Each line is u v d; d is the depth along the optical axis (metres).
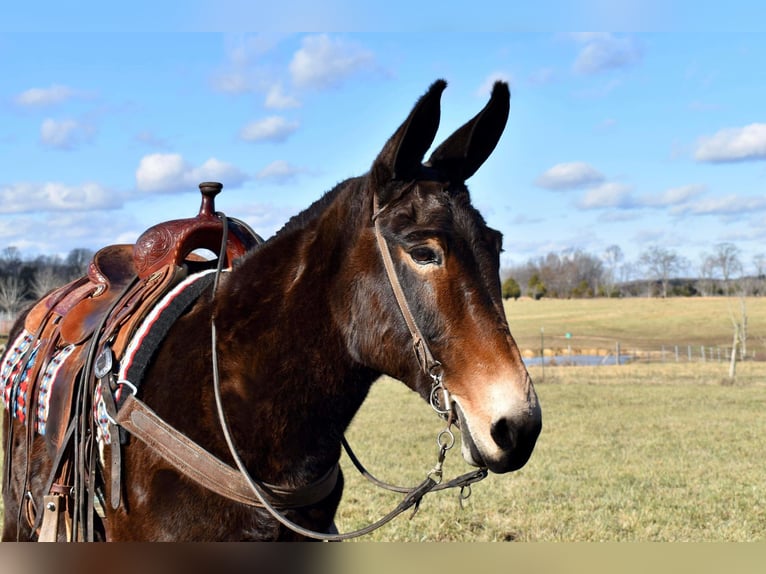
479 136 2.57
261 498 2.50
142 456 2.67
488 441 2.21
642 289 111.81
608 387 22.91
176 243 3.11
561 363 37.38
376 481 2.89
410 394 20.84
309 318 2.61
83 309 3.33
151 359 2.82
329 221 2.66
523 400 2.22
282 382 2.61
